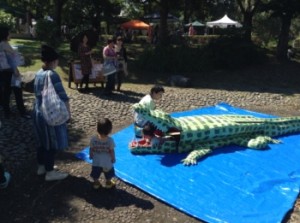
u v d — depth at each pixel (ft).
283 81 32.40
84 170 12.73
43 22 40.40
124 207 10.70
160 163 13.34
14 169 12.57
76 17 69.77
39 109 11.00
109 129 10.94
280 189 11.89
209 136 14.73
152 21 87.61
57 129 11.14
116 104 21.02
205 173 12.74
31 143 14.65
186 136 14.17
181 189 11.64
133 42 67.15
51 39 40.73
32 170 12.53
